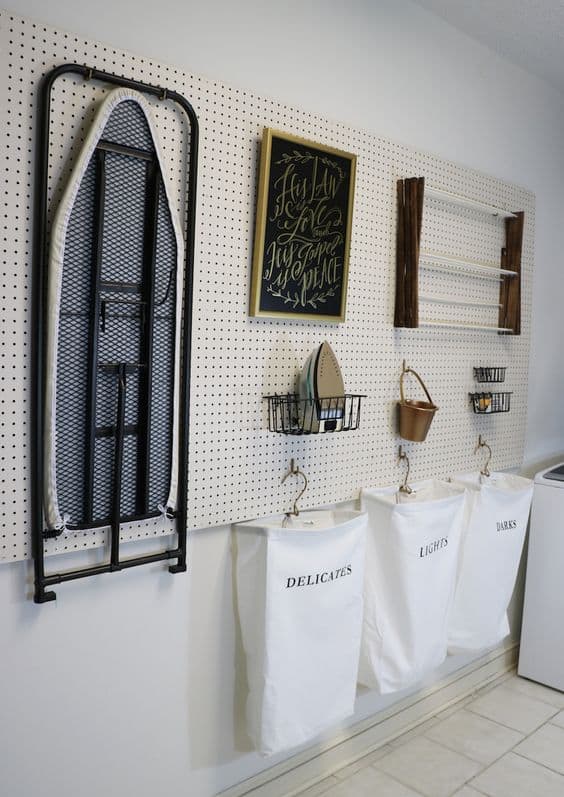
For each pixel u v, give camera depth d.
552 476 2.86
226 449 1.85
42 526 1.48
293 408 1.99
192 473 1.78
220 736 1.95
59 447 1.50
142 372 1.61
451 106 2.47
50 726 1.60
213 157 1.74
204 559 1.86
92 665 1.65
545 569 2.87
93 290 1.50
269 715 1.84
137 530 1.67
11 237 1.42
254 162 1.83
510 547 2.60
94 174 1.50
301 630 1.89
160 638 1.78
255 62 1.84
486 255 2.67
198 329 1.75
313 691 1.93
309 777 2.20
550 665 2.87
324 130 2.00
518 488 2.77
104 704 1.69
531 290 2.94
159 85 1.62
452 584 2.35
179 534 1.73
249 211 1.83
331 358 1.94
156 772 1.81
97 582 1.64
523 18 2.37
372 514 2.20
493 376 2.75
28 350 1.46
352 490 2.21
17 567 1.51
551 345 3.14
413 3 2.29
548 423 3.18
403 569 2.15
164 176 1.58
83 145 1.47
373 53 2.17
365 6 2.13
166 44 1.65
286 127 1.90
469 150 2.57
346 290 2.06
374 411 2.27
